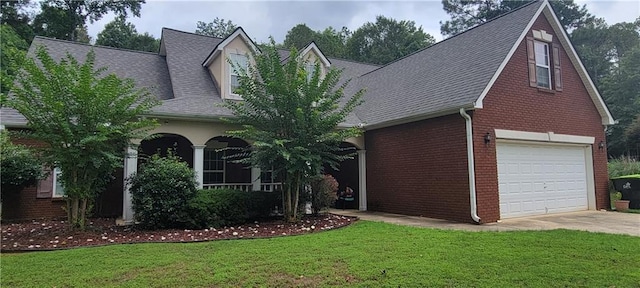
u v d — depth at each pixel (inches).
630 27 1545.3
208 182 573.0
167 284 188.4
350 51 1775.3
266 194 426.0
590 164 534.0
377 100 591.8
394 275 199.9
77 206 346.6
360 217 467.2
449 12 1831.9
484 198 411.2
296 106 394.9
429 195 457.4
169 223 373.4
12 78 332.8
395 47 1713.8
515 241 286.4
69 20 1300.4
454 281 191.5
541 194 476.1
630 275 201.9
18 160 405.4
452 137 432.8
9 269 214.5
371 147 554.3
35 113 316.8
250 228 374.9
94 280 194.7
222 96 535.2
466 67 479.5
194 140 446.9
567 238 299.0
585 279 195.9
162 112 415.5
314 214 462.3
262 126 410.3
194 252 255.0
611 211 515.2
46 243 295.7
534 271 207.9
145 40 1513.3
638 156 1004.6
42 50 318.3
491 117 431.8
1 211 422.6
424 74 552.1
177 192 374.9
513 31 474.0
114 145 353.7
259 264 222.2
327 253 248.1
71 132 317.1
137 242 299.9
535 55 492.1
